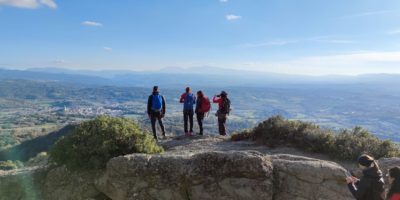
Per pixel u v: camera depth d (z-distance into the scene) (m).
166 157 11.45
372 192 7.41
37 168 13.59
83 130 12.94
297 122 16.78
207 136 19.69
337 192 10.41
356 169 12.34
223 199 10.46
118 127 13.13
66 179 12.24
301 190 10.62
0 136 107.81
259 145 16.39
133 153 12.56
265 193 10.41
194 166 11.03
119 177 11.32
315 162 11.22
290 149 15.12
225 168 10.78
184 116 20.38
